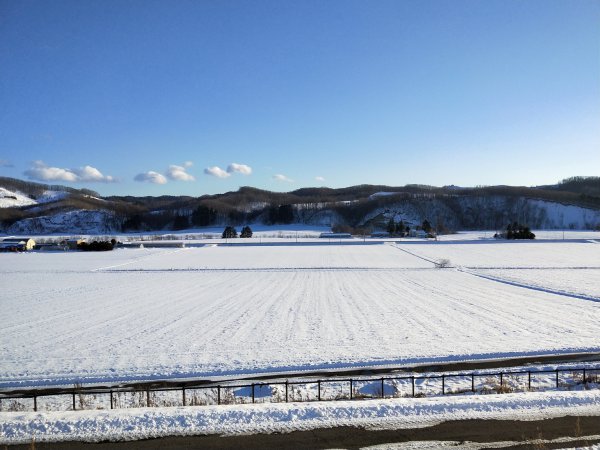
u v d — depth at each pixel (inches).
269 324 1035.3
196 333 967.0
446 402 471.8
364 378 677.3
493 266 2092.8
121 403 595.5
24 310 1232.8
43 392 644.7
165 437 413.4
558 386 612.4
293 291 1477.6
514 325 994.7
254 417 445.4
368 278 1765.5
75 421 437.7
